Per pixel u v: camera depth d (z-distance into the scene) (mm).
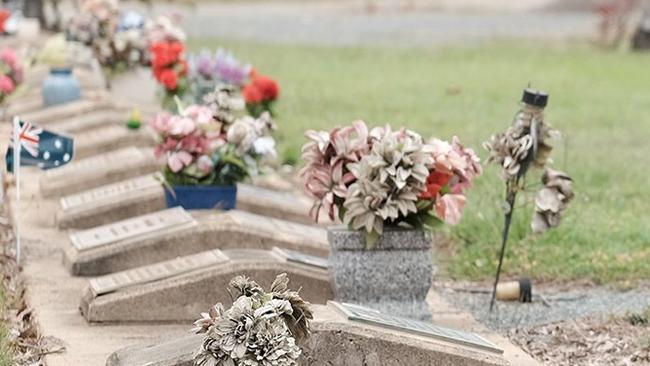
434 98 23734
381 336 7395
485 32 40281
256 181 14102
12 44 24734
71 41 20078
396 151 8742
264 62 29812
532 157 9594
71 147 10648
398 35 38875
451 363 7508
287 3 53281
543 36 38938
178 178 11023
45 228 11930
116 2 20781
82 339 8625
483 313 9875
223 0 52750
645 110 22719
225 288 9133
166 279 9117
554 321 9625
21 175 14492
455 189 9047
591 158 16797
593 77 28359
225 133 11219
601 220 12594
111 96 18281
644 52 34531
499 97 24078
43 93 17594
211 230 10203
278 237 10375
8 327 8633
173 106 15836
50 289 9812
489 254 11398
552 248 11508
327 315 7617
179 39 18859
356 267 8906
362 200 8812
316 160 9031
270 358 6566
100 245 10219
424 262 8977
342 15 47156
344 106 22219
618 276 10867
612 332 9258
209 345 6691
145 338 8695
